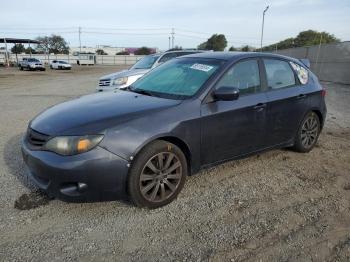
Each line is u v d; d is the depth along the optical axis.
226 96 4.09
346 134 7.22
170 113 3.89
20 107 10.53
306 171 5.02
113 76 10.90
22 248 3.14
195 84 4.36
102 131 3.50
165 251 3.12
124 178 3.59
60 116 3.88
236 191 4.32
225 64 4.54
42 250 3.12
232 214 3.77
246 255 3.06
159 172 3.83
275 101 4.92
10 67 50.97
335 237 3.35
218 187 4.42
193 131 4.03
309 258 3.03
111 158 3.48
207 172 4.89
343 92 15.18
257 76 4.84
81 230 3.43
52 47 104.31
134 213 3.76
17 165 5.08
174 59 5.37
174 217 3.69
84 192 3.48
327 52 21.36
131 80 10.70
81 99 4.58
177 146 4.01
